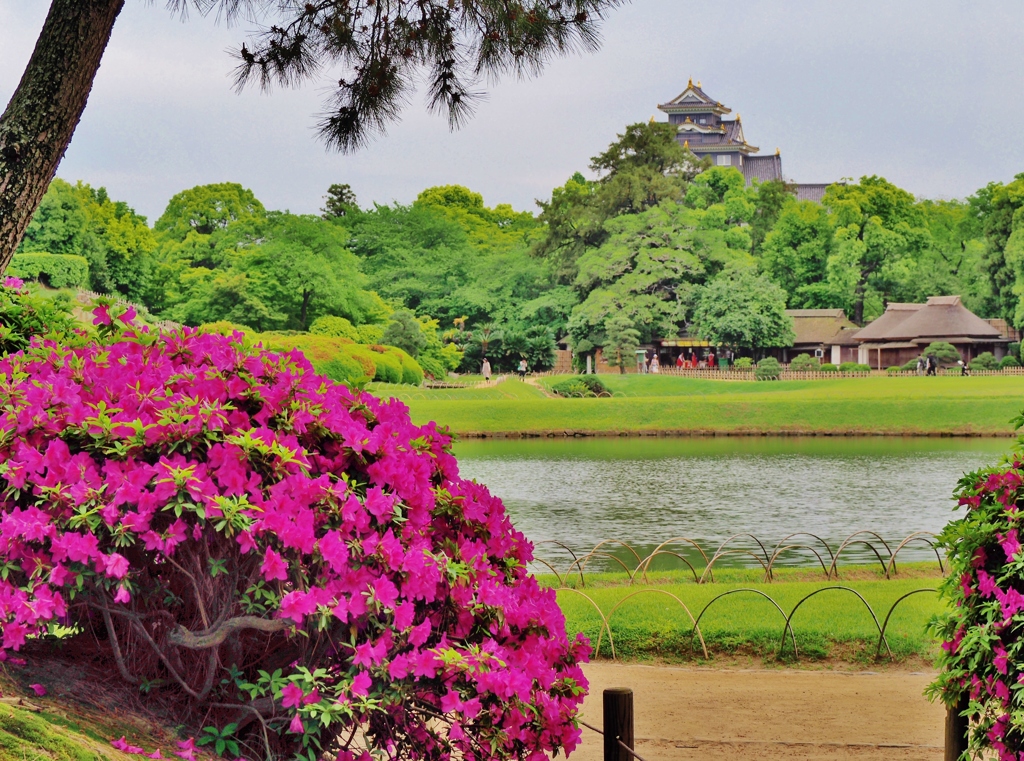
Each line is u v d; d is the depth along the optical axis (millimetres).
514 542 4219
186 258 72812
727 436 38688
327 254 69438
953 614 4910
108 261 65375
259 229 71188
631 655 8453
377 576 3424
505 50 5629
